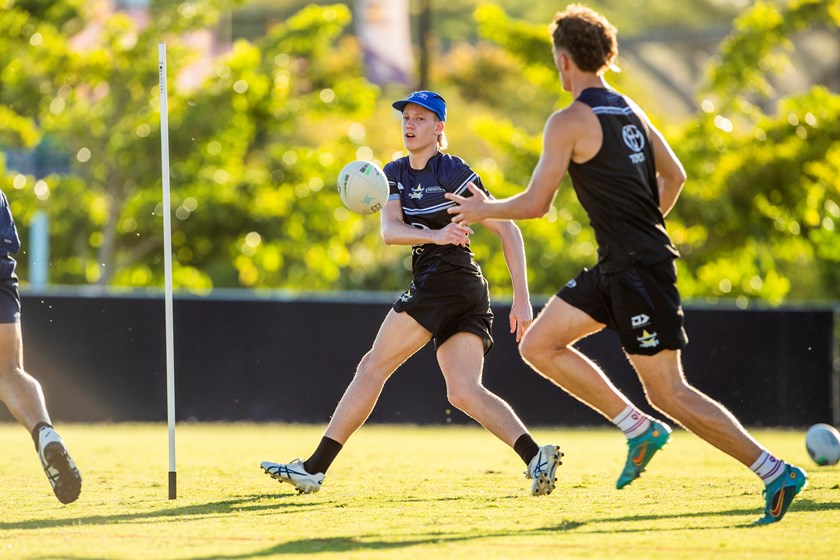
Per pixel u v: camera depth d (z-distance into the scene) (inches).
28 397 759.1
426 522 721.6
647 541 634.2
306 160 3454.7
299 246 3435.0
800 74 5556.1
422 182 850.1
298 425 2181.3
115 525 710.5
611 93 713.0
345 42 5300.2
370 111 3526.1
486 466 1192.2
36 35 3280.0
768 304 3385.8
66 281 3378.4
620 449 1593.3
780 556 585.9
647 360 698.2
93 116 3312.0
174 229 3383.4
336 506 812.0
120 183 3316.9
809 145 3201.3
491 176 3307.1
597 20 720.3
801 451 1530.5
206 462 1234.6
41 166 3622.0
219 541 642.8
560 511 780.0
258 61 3348.9
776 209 3260.3
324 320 2199.8
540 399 2212.1
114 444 1592.0
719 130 3289.9
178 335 2161.7
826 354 2223.2
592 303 715.4
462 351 844.6
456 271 838.5
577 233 3262.8
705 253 3287.4
